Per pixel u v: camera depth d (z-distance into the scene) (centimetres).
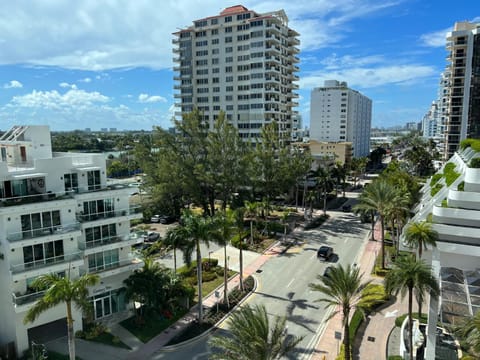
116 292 3169
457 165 5031
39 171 2805
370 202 4131
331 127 15388
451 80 9856
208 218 3155
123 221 3244
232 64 9731
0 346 2658
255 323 1889
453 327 2362
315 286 2402
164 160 5897
